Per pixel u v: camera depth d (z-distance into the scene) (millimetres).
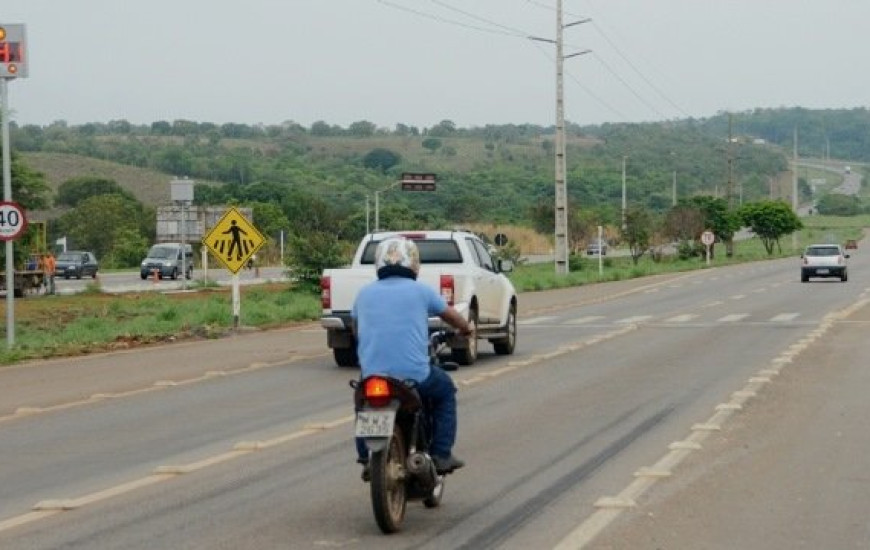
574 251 111312
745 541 10555
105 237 113438
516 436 16469
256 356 29016
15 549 10664
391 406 10828
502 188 163750
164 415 19234
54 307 52750
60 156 164000
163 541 10875
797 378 22406
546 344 30922
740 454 14766
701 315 41500
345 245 61312
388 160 182750
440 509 12031
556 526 11195
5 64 30891
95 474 14289
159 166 171125
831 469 13789
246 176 161875
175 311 44438
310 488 13234
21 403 20953
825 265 67875
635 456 14797
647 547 10328
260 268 95688
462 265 26156
